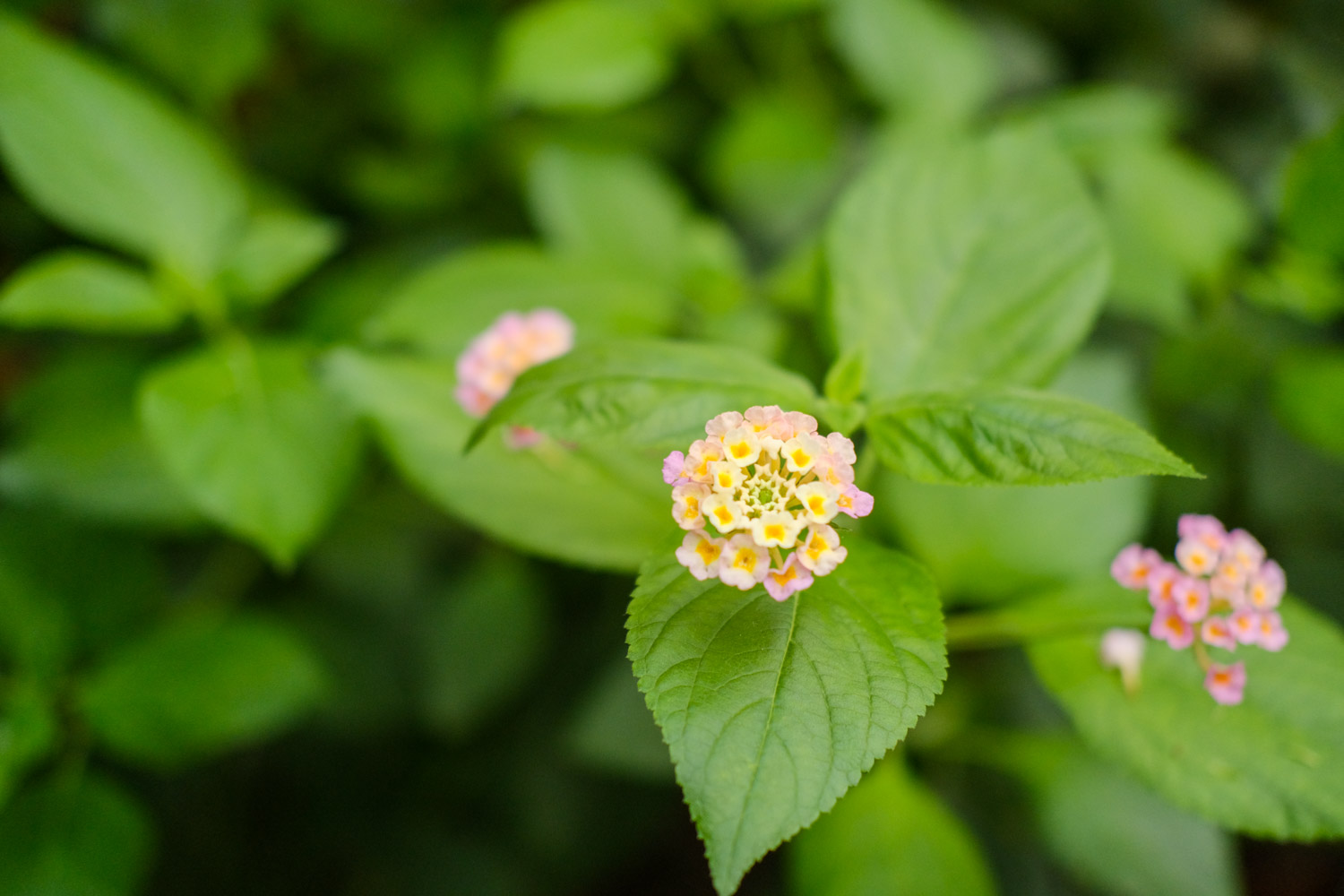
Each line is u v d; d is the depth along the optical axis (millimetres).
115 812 534
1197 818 513
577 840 651
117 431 556
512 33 648
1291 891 653
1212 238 619
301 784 673
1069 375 537
